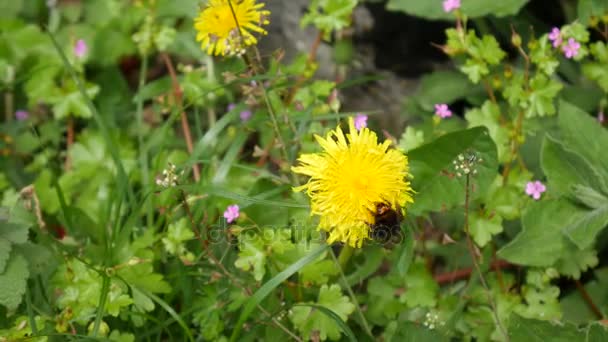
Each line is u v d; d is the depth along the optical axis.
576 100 0.56
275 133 0.50
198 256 0.48
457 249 0.52
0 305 0.47
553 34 0.49
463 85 0.58
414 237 0.49
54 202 0.54
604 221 0.46
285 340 0.46
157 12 0.59
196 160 0.49
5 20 0.62
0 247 0.43
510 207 0.48
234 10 0.47
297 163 0.50
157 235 0.48
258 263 0.45
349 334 0.43
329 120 0.55
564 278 0.52
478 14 0.55
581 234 0.46
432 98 0.58
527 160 0.54
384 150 0.41
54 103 0.57
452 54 0.51
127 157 0.57
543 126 0.55
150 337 0.48
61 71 0.59
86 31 0.63
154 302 0.48
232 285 0.47
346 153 0.40
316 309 0.45
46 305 0.47
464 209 0.49
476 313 0.48
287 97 0.53
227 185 0.53
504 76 0.54
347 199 0.40
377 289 0.49
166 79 0.57
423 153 0.46
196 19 0.48
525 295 0.48
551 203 0.47
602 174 0.48
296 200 0.48
